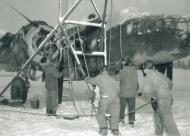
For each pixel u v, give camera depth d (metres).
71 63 14.24
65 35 10.80
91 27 14.27
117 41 14.53
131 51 14.49
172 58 14.70
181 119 10.55
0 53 15.77
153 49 14.32
